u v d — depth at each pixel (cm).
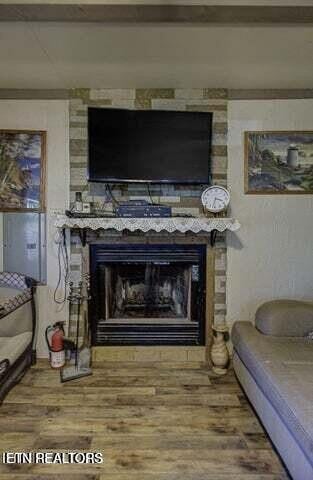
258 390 224
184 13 195
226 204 302
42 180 317
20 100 313
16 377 276
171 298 345
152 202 317
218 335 307
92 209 309
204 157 305
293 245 322
